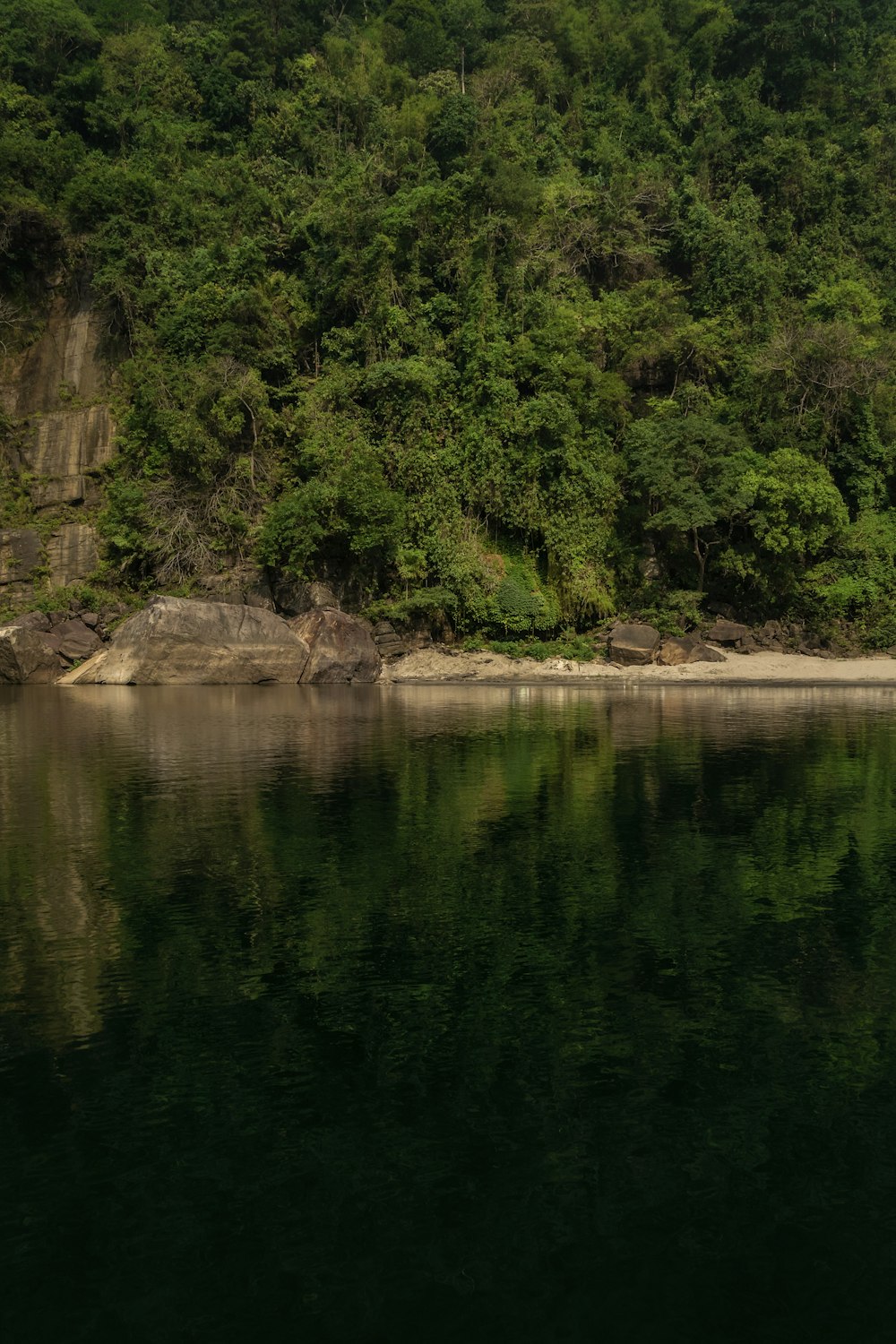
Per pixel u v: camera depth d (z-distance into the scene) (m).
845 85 80.38
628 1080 6.42
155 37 74.19
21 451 54.72
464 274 53.72
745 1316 4.33
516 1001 7.66
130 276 55.94
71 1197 5.16
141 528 50.12
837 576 50.47
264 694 37.34
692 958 8.61
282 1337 4.19
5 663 42.38
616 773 18.31
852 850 12.44
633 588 50.72
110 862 11.79
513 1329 4.23
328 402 51.06
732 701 34.56
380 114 68.00
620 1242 4.84
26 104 65.00
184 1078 6.39
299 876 11.16
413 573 48.41
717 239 61.88
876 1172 5.40
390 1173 5.38
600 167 67.56
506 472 49.69
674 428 49.50
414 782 17.38
